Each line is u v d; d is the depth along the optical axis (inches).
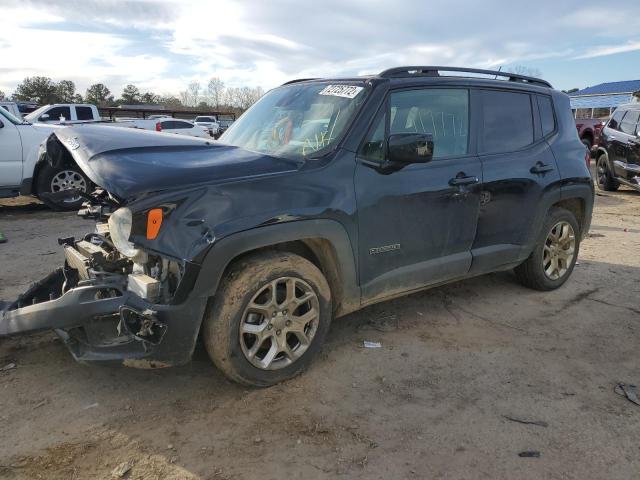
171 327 105.9
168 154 124.9
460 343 149.0
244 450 101.4
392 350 143.6
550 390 125.3
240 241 108.8
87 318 106.6
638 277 211.5
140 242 105.2
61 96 3221.0
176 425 108.5
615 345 150.1
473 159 156.1
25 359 132.8
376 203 131.4
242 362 115.7
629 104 455.8
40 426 106.9
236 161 122.5
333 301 133.6
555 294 190.9
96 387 121.5
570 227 192.4
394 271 140.3
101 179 110.0
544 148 178.9
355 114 134.1
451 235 151.1
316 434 106.7
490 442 105.4
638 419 114.3
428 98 148.9
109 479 93.0
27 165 316.8
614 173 445.7
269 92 175.6
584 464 99.5
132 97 3427.7
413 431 108.5
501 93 169.9
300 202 117.4
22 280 191.8
